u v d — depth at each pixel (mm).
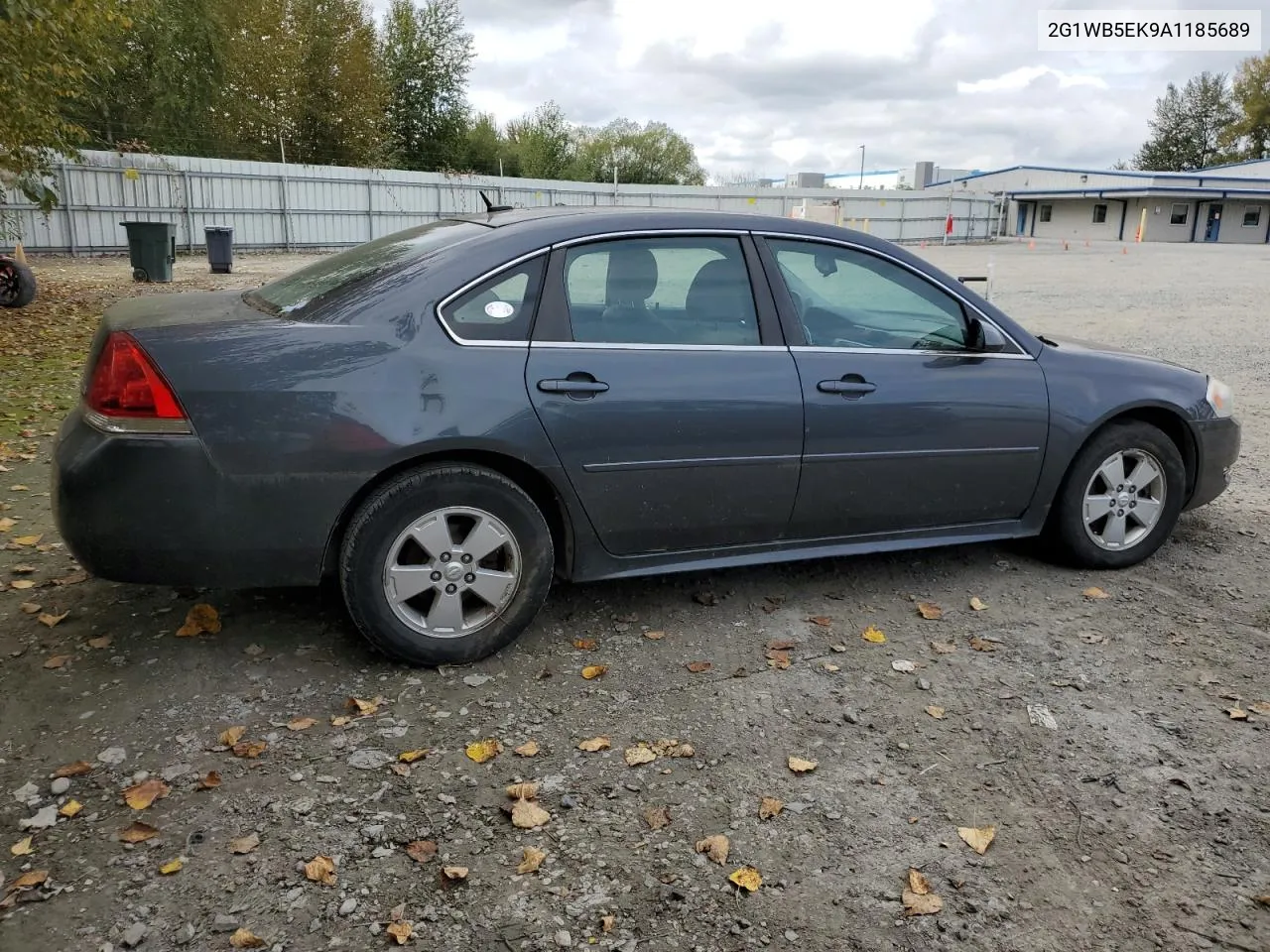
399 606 3396
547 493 3615
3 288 14047
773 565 4641
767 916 2357
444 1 56969
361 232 36281
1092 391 4383
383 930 2279
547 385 3432
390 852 2545
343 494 3229
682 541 3814
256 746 2984
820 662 3666
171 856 2502
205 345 3150
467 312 3420
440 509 3369
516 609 3561
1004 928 2340
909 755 3061
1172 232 61312
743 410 3709
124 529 3098
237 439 3100
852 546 4133
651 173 77938
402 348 3303
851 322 4023
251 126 44312
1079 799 2846
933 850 2615
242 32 43094
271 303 3666
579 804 2766
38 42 10867
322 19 46875
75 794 2740
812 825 2707
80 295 16688
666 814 2732
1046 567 4680
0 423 7164
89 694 3270
